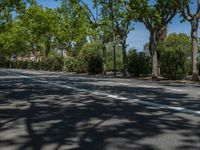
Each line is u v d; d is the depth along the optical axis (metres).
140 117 10.68
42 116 11.36
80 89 20.75
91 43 55.97
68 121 10.34
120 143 7.66
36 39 81.56
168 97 15.95
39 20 74.12
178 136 8.19
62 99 15.82
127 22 44.41
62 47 74.19
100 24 45.62
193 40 32.94
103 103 14.06
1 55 126.06
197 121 9.90
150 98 15.57
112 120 10.30
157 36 40.22
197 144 7.48
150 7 35.97
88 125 9.66
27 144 7.81
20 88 22.50
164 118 10.43
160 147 7.29
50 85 24.59
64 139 8.14
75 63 61.44
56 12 72.44
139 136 8.26
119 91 19.09
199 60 39.94
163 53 35.75
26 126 9.79
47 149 7.34
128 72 44.12
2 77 37.78
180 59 34.75
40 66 84.62
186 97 15.92
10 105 14.22
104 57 52.84
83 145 7.57
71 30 61.38
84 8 45.91
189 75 40.81
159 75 40.09
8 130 9.33
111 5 44.19
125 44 45.22
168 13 36.59
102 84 24.80
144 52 42.22
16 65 112.44
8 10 48.06
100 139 8.05
